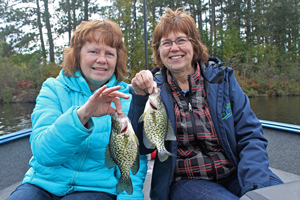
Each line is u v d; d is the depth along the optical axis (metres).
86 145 1.75
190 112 1.87
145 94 1.82
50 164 1.57
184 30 1.93
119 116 1.62
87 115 1.50
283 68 32.03
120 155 1.66
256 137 1.77
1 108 20.06
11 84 24.39
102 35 1.83
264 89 28.61
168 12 2.06
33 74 25.25
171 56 1.95
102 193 1.71
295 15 37.47
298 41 37.78
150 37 24.16
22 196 1.53
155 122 1.71
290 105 19.92
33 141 1.63
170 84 1.96
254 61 32.31
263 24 36.25
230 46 31.53
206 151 1.87
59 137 1.48
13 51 29.73
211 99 1.84
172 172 1.77
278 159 3.06
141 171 2.00
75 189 1.70
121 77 2.20
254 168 1.58
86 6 29.44
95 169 1.78
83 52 1.86
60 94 1.87
